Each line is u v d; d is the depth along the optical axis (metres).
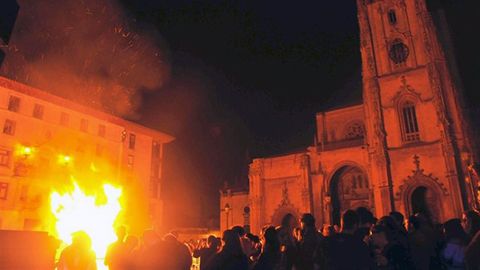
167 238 7.59
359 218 9.01
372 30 47.75
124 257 8.55
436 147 39.81
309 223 9.88
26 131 42.19
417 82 42.75
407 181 40.59
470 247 6.36
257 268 8.30
